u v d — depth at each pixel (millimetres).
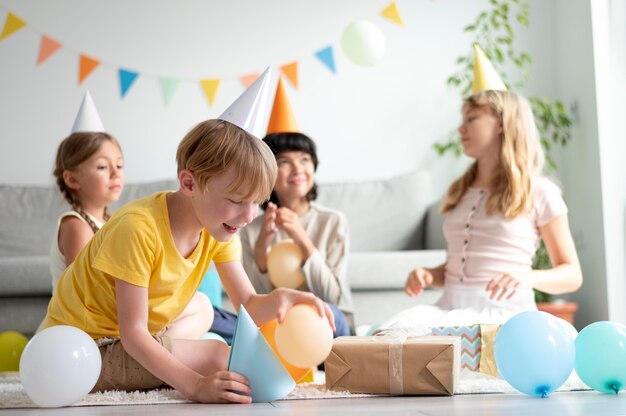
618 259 2703
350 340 1392
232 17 3557
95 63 3506
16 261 2498
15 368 2025
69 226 1766
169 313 1403
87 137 1912
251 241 2277
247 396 1209
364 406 1131
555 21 3369
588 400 1206
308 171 2270
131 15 3529
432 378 1306
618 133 2760
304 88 3557
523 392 1294
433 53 3562
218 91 3545
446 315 1795
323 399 1271
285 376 1240
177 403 1221
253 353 1224
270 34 3561
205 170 1223
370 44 2859
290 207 2305
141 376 1363
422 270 2029
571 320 2607
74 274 1388
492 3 3363
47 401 1190
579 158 2977
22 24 3486
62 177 1931
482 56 2186
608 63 2787
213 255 1446
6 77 3477
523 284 1787
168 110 3523
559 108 3049
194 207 1275
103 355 1361
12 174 3467
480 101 2025
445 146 3445
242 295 1462
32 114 3480
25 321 2533
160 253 1305
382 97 3572
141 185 3342
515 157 1969
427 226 3381
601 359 1310
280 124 2404
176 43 3543
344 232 2283
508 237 1941
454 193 2100
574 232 3008
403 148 3561
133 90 3520
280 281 2094
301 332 1243
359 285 2670
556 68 3350
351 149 3559
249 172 1214
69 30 3506
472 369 1658
